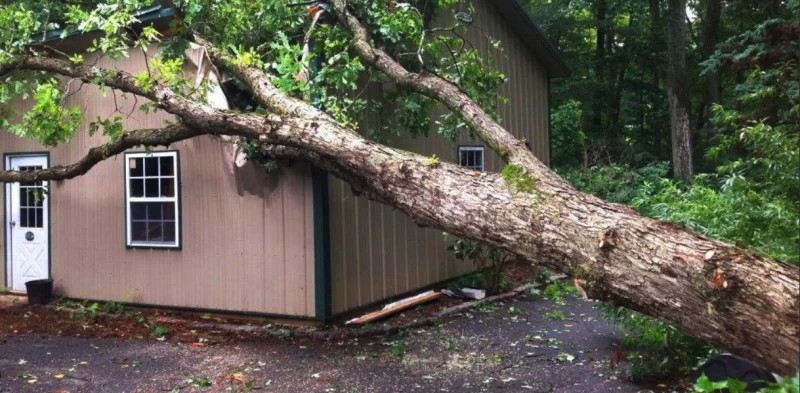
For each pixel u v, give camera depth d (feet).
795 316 9.61
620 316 17.74
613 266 11.82
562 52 79.41
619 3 73.61
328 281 24.39
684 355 17.03
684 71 53.98
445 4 27.07
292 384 18.08
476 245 29.40
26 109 30.32
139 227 28.12
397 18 23.47
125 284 28.35
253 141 23.41
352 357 20.79
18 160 31.19
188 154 26.89
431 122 31.63
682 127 53.67
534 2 76.38
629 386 17.25
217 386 17.98
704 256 10.73
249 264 25.77
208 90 23.00
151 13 24.76
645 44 73.87
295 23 24.07
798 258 12.35
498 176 14.53
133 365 20.11
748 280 10.14
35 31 26.63
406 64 26.21
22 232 31.14
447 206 14.60
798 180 13.69
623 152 65.46
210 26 24.68
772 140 14.15
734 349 10.52
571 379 18.07
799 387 8.39
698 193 16.60
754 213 14.05
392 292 28.32
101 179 28.94
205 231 26.63
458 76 24.98
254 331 24.11
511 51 40.14
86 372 19.36
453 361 20.17
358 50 23.24
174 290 27.32
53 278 30.17
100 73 23.43
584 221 12.51
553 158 58.49
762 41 31.50
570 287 32.76
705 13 68.74
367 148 16.63
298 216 24.76
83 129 29.30
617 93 75.51
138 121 27.91
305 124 17.89
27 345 22.59
